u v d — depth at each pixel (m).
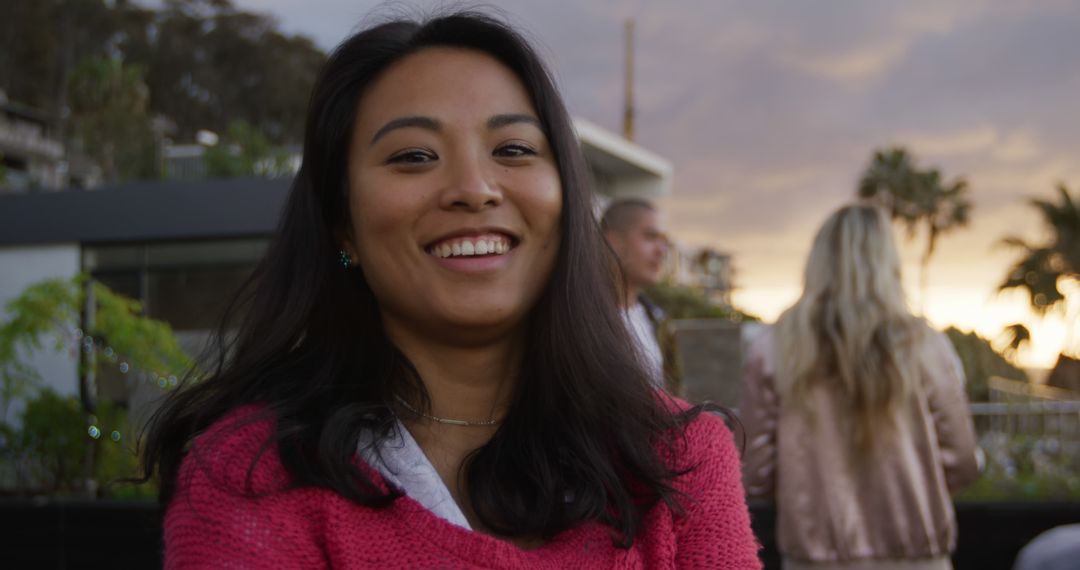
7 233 10.57
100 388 7.12
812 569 2.46
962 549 4.28
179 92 50.97
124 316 6.48
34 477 6.00
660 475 1.07
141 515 4.55
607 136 19.16
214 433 0.98
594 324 1.13
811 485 2.46
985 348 10.19
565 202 1.11
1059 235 21.86
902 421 2.42
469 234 1.03
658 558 1.06
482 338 1.08
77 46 48.72
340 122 1.09
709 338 6.30
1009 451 5.89
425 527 0.95
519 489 1.05
